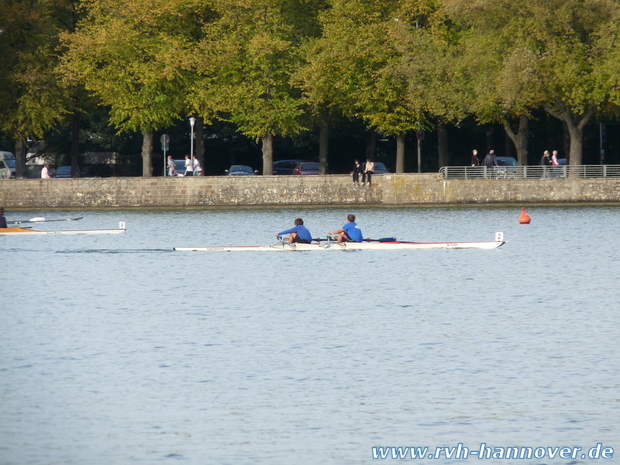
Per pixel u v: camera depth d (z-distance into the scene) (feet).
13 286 460.14
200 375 278.05
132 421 238.48
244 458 215.10
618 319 355.56
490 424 234.58
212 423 236.84
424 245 578.25
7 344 320.91
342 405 249.34
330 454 217.15
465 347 310.45
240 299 411.95
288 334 333.62
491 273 481.46
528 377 272.72
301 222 583.58
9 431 232.32
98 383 270.67
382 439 225.56
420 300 404.36
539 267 502.79
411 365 287.89
